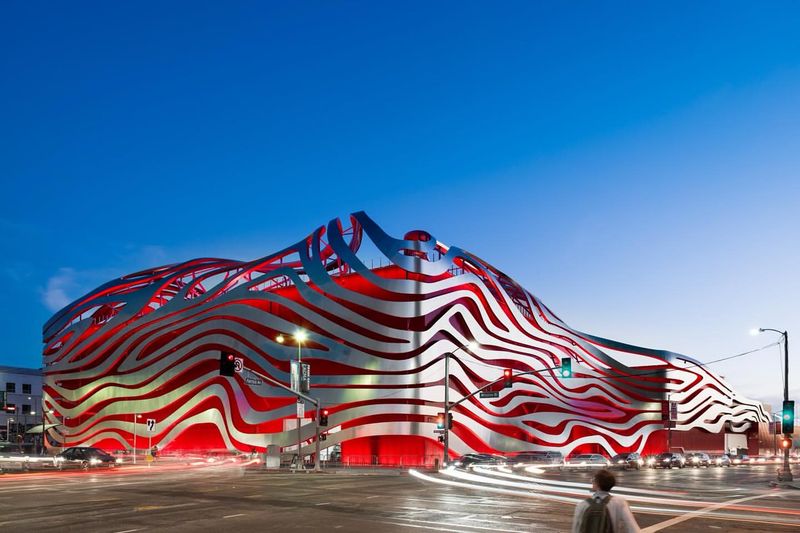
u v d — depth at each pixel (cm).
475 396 7069
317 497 2709
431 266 6831
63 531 1736
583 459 6944
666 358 10050
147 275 9600
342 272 7706
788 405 4512
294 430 6825
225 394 7562
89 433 9094
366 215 7269
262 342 7331
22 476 4294
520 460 6475
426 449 6619
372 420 6681
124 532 1717
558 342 8638
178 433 7994
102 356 9175
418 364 6650
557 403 8188
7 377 13600
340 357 6869
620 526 766
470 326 7106
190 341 8044
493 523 1889
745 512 2267
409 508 2283
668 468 6912
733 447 11825
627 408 9256
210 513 2133
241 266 8306
